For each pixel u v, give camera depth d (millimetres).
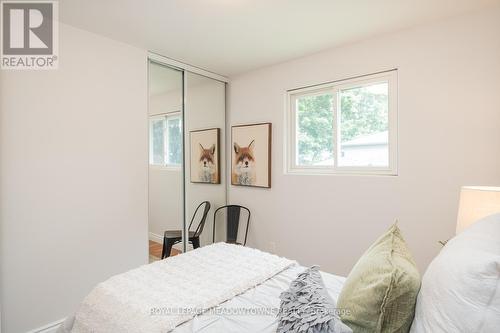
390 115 2482
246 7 2027
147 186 2775
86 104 2346
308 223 2967
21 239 2010
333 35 2480
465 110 2111
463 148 2123
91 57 2385
